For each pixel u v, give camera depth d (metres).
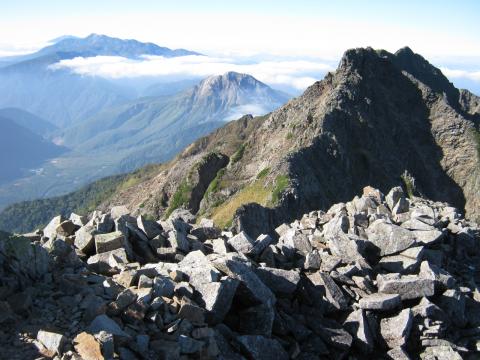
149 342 13.81
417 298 19.83
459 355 17.72
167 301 15.63
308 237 24.52
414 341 18.69
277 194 121.00
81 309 14.55
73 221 24.61
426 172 181.25
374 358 18.06
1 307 13.96
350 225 24.88
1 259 15.85
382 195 31.44
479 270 25.48
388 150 169.62
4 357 12.14
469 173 183.38
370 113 176.50
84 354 12.22
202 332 14.70
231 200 152.38
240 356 15.30
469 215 175.38
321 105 172.75
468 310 20.84
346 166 149.75
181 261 19.33
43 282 16.23
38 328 13.41
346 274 20.53
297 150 141.00
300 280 20.00
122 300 14.81
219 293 16.45
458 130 191.88
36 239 23.03
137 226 23.70
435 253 23.20
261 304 17.42
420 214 27.00
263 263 20.83
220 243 22.23
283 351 16.50
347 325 18.62
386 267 21.92
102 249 20.58
